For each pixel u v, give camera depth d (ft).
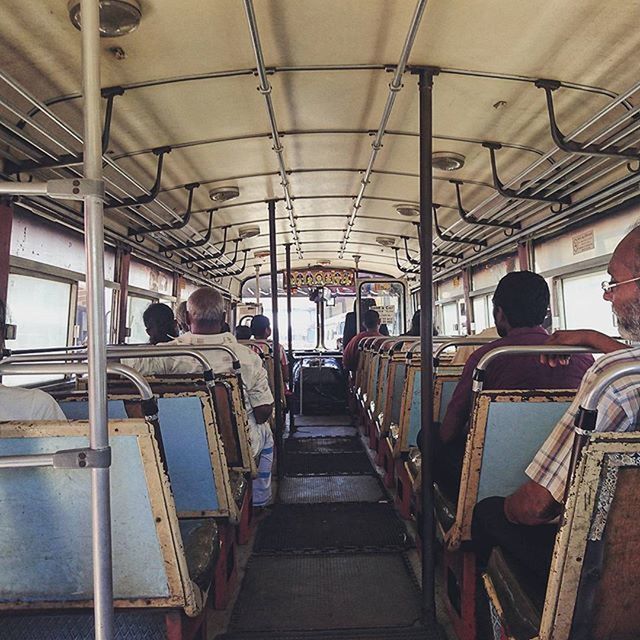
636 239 4.39
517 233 19.80
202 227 23.09
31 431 4.98
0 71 8.54
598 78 10.50
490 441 7.22
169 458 8.55
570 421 4.66
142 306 21.57
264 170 16.93
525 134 13.43
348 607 8.98
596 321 15.87
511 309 8.09
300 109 12.70
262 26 9.30
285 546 11.39
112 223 17.69
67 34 8.78
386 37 9.68
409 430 12.62
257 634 8.03
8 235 11.69
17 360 7.46
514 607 5.38
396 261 31.48
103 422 4.22
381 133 13.41
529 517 5.22
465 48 9.87
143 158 14.49
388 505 13.84
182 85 11.09
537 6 8.65
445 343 10.19
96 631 4.29
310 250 30.73
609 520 4.02
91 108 4.15
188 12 8.73
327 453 19.45
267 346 21.63
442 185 18.33
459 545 7.55
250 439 11.76
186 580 5.53
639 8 8.48
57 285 14.49
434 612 8.36
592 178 14.11
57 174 12.73
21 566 5.47
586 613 4.28
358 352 24.90
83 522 5.30
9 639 5.64
